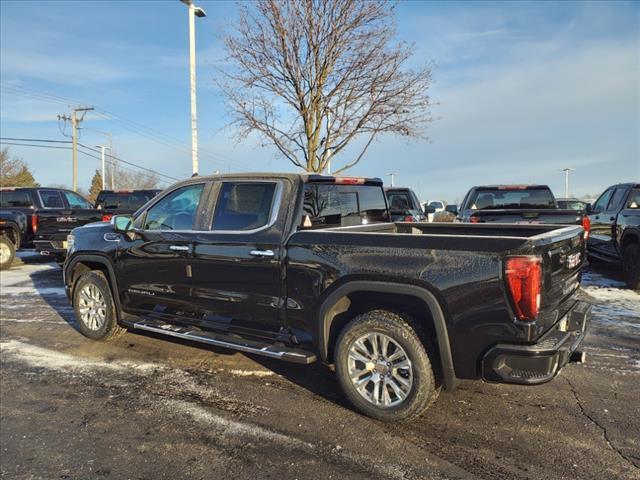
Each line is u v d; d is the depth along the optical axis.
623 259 8.08
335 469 2.91
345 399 3.88
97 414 3.67
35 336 5.69
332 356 3.76
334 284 3.54
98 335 5.36
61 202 12.34
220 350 5.13
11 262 11.21
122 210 11.09
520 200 9.41
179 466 2.97
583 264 4.12
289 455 3.07
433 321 3.28
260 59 9.65
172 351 5.11
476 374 3.15
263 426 3.45
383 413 3.42
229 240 4.11
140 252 4.80
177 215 4.62
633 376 4.25
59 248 9.83
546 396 3.87
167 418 3.59
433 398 3.36
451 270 3.12
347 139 10.10
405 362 3.33
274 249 3.85
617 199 8.69
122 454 3.11
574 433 3.28
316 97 9.69
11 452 3.14
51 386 4.21
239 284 4.07
